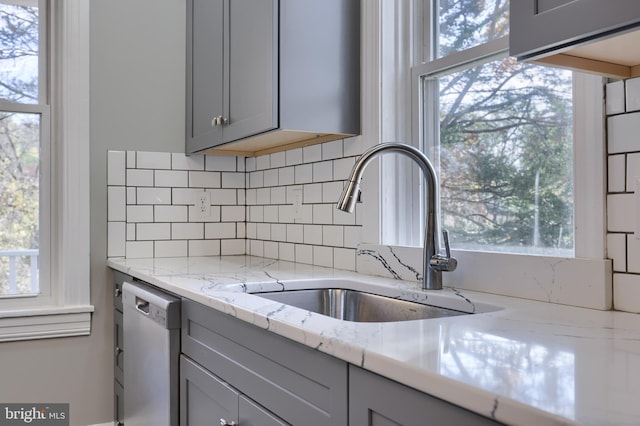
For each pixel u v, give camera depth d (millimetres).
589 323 1055
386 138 1902
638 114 1150
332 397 969
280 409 1138
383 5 1917
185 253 2764
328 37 1957
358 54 2010
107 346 2598
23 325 2416
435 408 746
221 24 2307
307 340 981
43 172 2551
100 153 2590
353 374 915
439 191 1818
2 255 2486
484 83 1660
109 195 2607
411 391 787
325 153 2197
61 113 2533
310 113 1922
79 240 2533
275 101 1869
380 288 1637
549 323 1051
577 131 1265
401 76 1940
